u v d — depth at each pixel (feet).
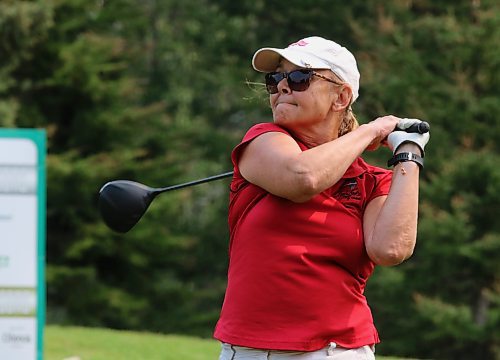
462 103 217.97
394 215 34.40
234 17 278.67
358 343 34.71
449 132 222.07
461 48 218.38
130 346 105.19
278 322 34.06
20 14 217.77
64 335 112.06
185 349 104.68
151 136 255.09
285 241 34.27
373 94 231.30
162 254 255.70
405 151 35.14
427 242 209.36
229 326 34.86
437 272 215.51
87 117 242.58
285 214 34.30
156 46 293.43
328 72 35.37
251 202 35.27
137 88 255.50
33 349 41.78
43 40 235.40
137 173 247.70
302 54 35.09
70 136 247.29
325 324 34.14
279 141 34.47
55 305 244.01
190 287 265.34
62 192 237.86
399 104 222.28
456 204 207.00
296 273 34.04
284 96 35.47
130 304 243.60
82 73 238.27
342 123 36.55
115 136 250.16
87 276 239.91
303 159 33.32
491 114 216.13
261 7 275.39
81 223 239.71
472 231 211.20
